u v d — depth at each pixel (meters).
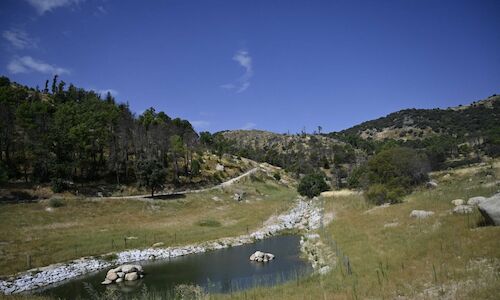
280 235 62.97
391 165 64.81
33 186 75.69
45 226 60.22
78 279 40.47
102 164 97.19
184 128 153.00
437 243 27.25
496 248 22.62
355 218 51.31
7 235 52.81
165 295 31.62
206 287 33.84
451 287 19.41
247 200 102.38
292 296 23.73
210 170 124.44
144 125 119.56
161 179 88.38
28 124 82.00
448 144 155.75
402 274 23.45
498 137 142.12
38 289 37.19
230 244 56.66
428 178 67.94
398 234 34.94
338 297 21.39
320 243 44.62
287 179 154.25
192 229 65.94
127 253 50.06
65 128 89.25
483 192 45.34
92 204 74.25
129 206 78.12
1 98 100.50
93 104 117.19
